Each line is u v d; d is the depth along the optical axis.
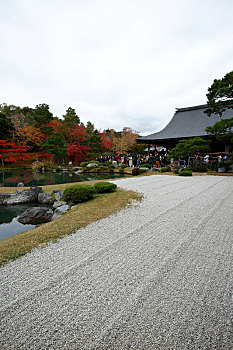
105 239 2.98
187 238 2.94
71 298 1.73
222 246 2.67
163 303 1.65
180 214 4.06
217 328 1.41
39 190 7.52
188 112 23.52
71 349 1.27
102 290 1.83
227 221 3.57
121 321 1.47
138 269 2.17
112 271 2.14
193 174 11.67
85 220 3.85
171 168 14.88
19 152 26.53
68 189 5.48
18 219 5.09
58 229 3.39
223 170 11.73
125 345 1.29
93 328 1.42
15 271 2.16
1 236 3.95
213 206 4.53
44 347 1.28
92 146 28.44
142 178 10.12
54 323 1.47
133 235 3.11
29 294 1.78
